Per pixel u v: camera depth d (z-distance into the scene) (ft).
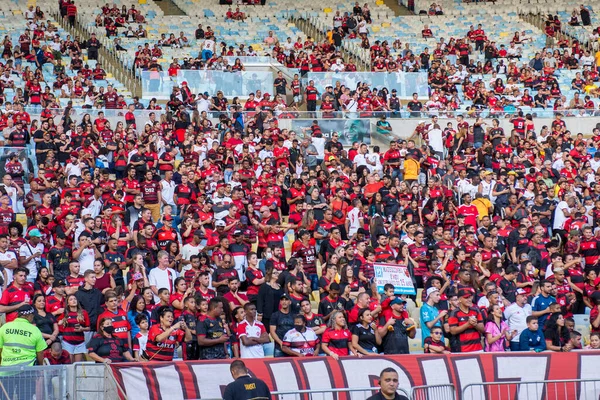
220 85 184.75
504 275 107.96
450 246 115.65
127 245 111.24
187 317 87.61
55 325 86.33
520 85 208.13
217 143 147.13
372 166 150.00
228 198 124.67
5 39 202.59
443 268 111.14
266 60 204.03
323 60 206.49
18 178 129.80
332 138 156.87
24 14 227.20
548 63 217.97
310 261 112.68
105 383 75.36
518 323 98.84
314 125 166.09
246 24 242.58
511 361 86.28
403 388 78.59
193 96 174.29
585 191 144.56
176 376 78.89
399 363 84.64
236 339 91.20
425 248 115.24
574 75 218.59
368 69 217.97
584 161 159.02
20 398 72.69
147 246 109.40
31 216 120.16
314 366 83.46
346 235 123.54
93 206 121.90
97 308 91.04
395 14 261.44
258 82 185.98
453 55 222.28
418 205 132.16
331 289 95.81
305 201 127.75
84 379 75.00
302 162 149.38
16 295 89.56
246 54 212.84
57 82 186.50
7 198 113.80
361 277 106.32
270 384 81.82
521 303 99.96
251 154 146.72
